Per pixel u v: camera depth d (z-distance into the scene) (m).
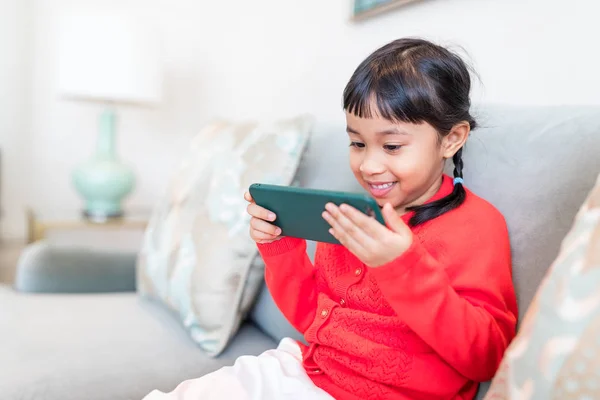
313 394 0.76
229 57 2.36
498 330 0.68
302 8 1.82
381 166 0.74
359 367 0.76
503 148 0.81
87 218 2.19
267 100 2.07
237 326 1.11
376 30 1.46
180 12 2.70
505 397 0.52
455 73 0.77
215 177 1.25
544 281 0.50
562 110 0.77
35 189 2.84
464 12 1.18
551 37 0.98
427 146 0.74
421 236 0.76
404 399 0.73
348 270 0.84
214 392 0.78
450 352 0.67
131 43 2.00
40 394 0.89
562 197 0.70
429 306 0.65
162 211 1.40
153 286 1.30
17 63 2.78
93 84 1.97
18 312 1.29
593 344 0.43
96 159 2.22
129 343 1.11
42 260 1.53
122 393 0.92
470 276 0.71
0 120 2.79
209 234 1.17
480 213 0.75
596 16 0.90
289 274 0.87
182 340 1.14
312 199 0.65
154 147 2.83
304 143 1.16
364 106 0.73
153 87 2.06
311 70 1.77
